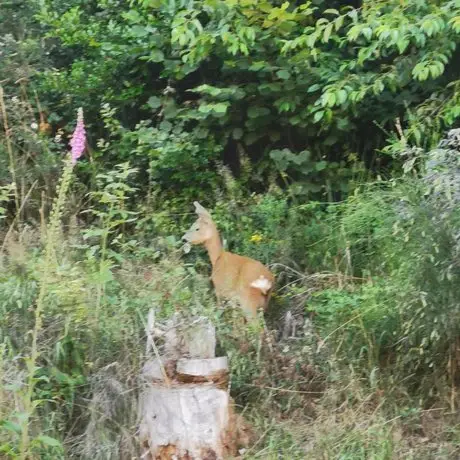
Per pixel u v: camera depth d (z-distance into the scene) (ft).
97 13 34.27
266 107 31.14
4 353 22.45
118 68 32.30
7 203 29.43
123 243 27.20
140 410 22.61
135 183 30.45
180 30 28.63
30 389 20.99
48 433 22.12
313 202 29.27
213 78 32.01
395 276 24.63
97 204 29.81
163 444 21.89
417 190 24.16
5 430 21.34
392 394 24.13
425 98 30.27
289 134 31.76
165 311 24.45
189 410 21.98
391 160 30.83
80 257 26.27
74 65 32.45
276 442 22.90
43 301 22.54
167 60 30.60
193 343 22.68
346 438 22.93
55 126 32.89
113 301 24.09
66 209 28.84
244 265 26.12
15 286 23.75
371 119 31.07
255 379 24.18
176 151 29.40
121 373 23.21
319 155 31.09
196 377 22.26
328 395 23.99
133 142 30.50
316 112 29.32
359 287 26.58
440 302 23.36
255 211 29.27
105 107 30.45
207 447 21.88
